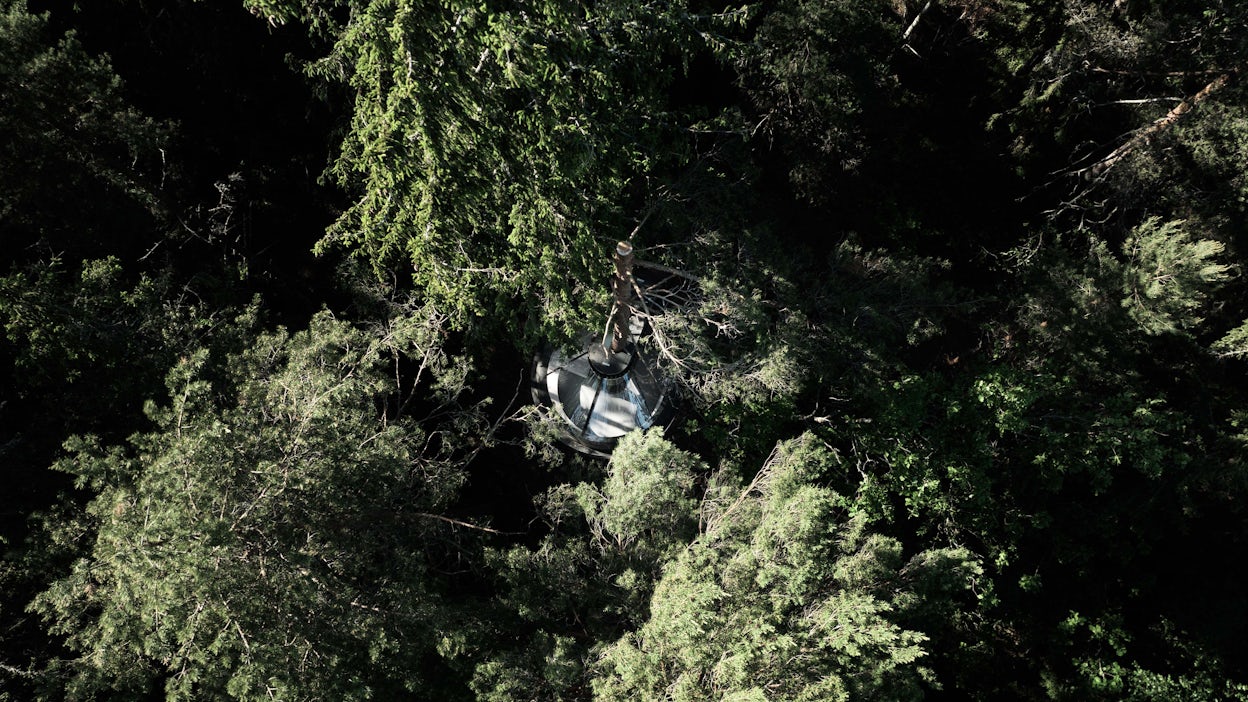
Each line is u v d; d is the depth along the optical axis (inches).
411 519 644.1
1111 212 968.9
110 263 623.5
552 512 706.2
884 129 988.6
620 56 571.2
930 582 620.1
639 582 615.2
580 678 575.2
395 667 556.1
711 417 810.2
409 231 532.1
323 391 576.7
